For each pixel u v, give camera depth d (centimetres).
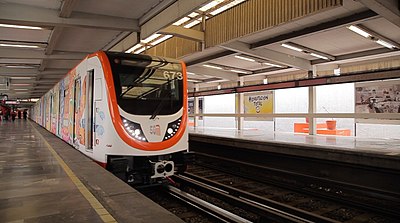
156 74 650
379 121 1276
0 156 760
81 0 826
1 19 811
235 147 1012
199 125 2436
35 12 850
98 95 624
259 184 805
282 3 814
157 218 322
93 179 499
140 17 974
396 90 1198
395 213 544
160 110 631
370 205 593
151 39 1243
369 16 764
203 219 530
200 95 1686
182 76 684
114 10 910
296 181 797
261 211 534
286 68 1530
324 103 1564
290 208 548
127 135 585
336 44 1098
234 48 1105
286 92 1773
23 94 3969
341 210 594
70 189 442
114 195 408
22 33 1104
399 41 1013
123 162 582
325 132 1332
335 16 823
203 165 1080
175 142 634
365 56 1179
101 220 319
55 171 568
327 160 728
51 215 335
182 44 1244
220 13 1030
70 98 905
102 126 605
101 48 1401
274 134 1150
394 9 627
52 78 2419
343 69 1358
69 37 1210
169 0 811
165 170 621
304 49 1145
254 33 898
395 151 623
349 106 1448
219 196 654
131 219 320
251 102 1983
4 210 353
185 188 754
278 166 867
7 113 4506
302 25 907
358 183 669
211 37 1070
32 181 493
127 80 616
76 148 816
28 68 1898
